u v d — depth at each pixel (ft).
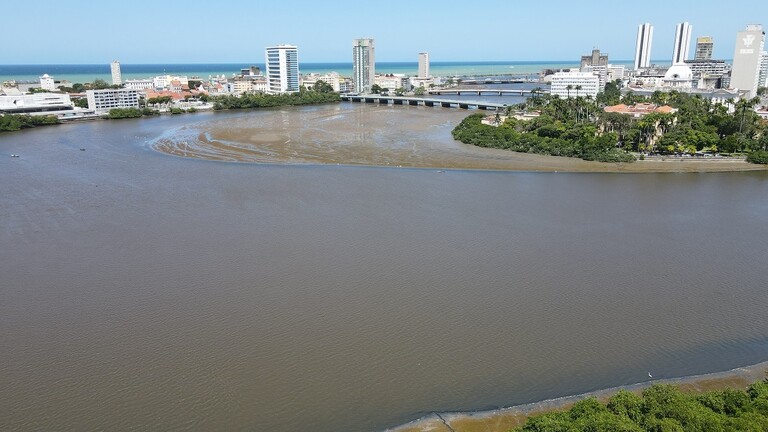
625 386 211.61
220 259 328.90
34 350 234.17
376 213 424.05
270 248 347.56
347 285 295.07
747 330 253.65
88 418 193.47
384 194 484.33
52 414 195.42
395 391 209.26
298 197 471.21
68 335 245.65
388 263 324.60
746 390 195.42
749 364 226.79
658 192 499.10
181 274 307.58
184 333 247.50
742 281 304.91
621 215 424.46
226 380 214.69
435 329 252.42
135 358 228.63
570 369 223.71
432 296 283.79
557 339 245.45
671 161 630.33
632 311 270.87
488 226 394.11
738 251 349.20
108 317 261.03
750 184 533.14
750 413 164.14
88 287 291.58
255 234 373.61
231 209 433.48
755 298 285.02
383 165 620.90
